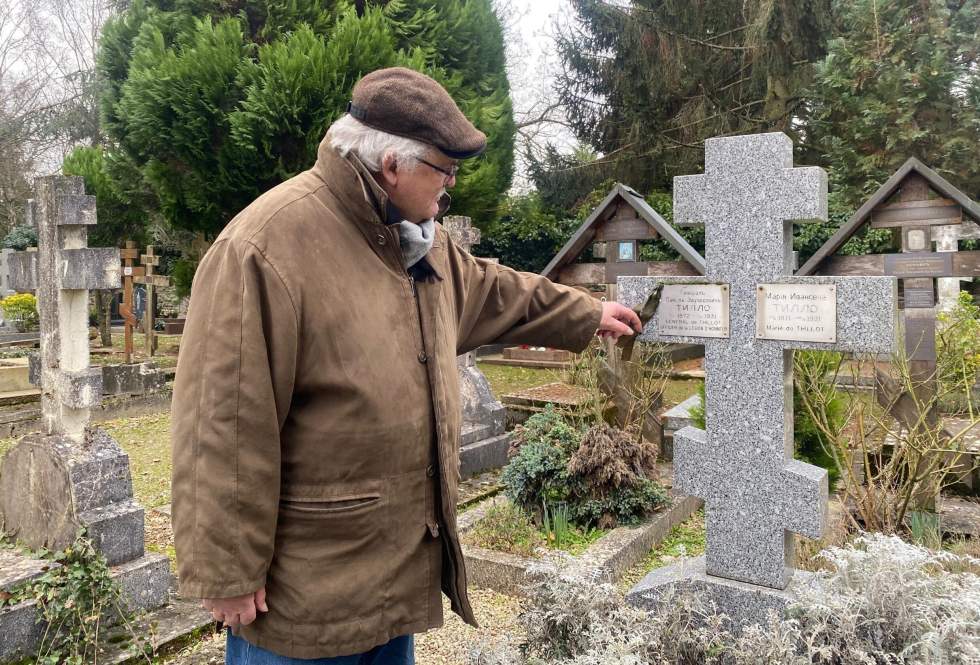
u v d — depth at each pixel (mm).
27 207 3535
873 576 2404
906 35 10898
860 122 11219
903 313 4957
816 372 4277
